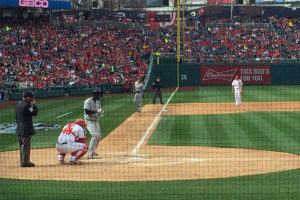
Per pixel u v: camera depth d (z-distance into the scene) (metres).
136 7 81.31
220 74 56.28
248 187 11.15
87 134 20.61
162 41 63.47
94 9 71.81
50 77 44.72
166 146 17.69
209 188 11.10
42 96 41.50
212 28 68.56
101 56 53.88
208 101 37.31
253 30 67.94
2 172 13.16
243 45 64.44
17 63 46.03
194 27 70.50
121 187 11.29
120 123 24.53
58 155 15.41
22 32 52.03
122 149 17.09
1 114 30.05
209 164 14.13
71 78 45.72
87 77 47.91
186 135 20.22
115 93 47.72
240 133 20.42
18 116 13.74
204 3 83.25
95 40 57.41
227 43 65.00
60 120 26.30
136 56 57.09
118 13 72.00
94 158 15.28
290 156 15.49
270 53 62.84
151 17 72.12
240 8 78.00
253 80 56.66
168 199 10.12
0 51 46.88
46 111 31.11
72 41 54.88
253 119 25.00
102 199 10.22
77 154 14.09
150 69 51.62
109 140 19.22
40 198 10.38
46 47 51.25
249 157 15.32
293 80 56.91
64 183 11.78
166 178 12.27
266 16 77.94
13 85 40.94
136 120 25.67
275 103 34.66
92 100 15.00
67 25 59.16
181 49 62.50
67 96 43.78
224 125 22.98
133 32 63.69
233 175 12.60
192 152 16.36
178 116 27.20
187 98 40.53
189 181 11.88
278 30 68.69
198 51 62.56
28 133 13.70
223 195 10.39
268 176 12.44
